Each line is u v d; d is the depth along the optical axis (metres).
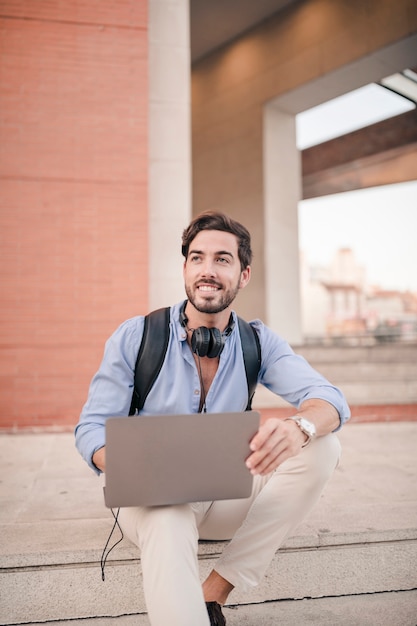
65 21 4.51
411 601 1.89
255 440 1.31
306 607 1.84
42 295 4.43
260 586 1.88
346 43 8.17
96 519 2.11
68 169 4.49
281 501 1.52
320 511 2.18
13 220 4.41
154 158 4.82
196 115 11.20
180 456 1.30
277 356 1.70
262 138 9.62
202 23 9.73
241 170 10.07
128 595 1.79
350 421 4.89
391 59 7.95
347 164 13.50
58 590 1.76
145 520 1.36
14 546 1.80
